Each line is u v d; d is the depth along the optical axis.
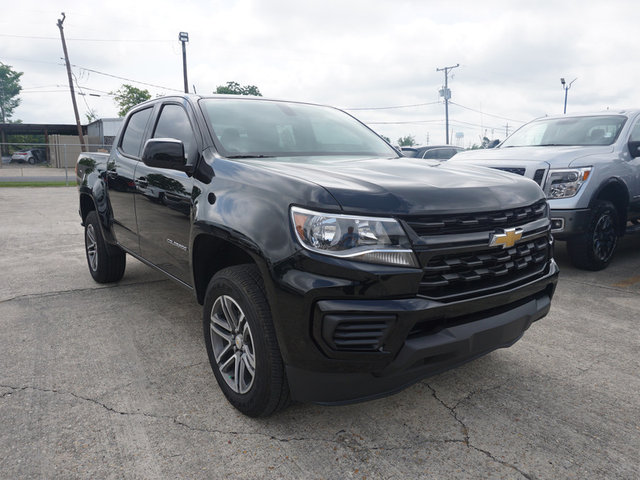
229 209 2.52
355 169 2.69
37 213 11.45
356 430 2.47
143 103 4.32
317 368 2.13
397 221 2.13
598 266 5.51
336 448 2.32
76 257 6.42
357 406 2.71
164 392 2.83
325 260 2.07
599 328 3.86
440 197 2.28
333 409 2.67
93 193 4.62
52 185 21.73
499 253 2.41
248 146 3.15
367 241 2.08
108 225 4.48
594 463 2.22
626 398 2.79
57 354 3.34
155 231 3.57
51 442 2.35
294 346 2.16
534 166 5.40
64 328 3.82
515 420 2.57
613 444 2.37
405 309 2.08
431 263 2.19
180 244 3.17
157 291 4.79
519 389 2.90
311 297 2.07
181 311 4.22
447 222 2.22
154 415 2.59
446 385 2.95
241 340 2.55
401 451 2.31
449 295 2.21
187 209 2.99
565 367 3.18
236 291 2.43
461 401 2.76
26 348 3.44
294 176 2.39
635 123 6.11
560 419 2.58
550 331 3.79
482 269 2.35
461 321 2.29
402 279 2.10
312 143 3.46
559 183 5.27
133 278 5.26
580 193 5.19
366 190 2.21
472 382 2.98
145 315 4.12
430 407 2.70
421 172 2.69
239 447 2.33
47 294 4.70
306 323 2.10
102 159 4.66
